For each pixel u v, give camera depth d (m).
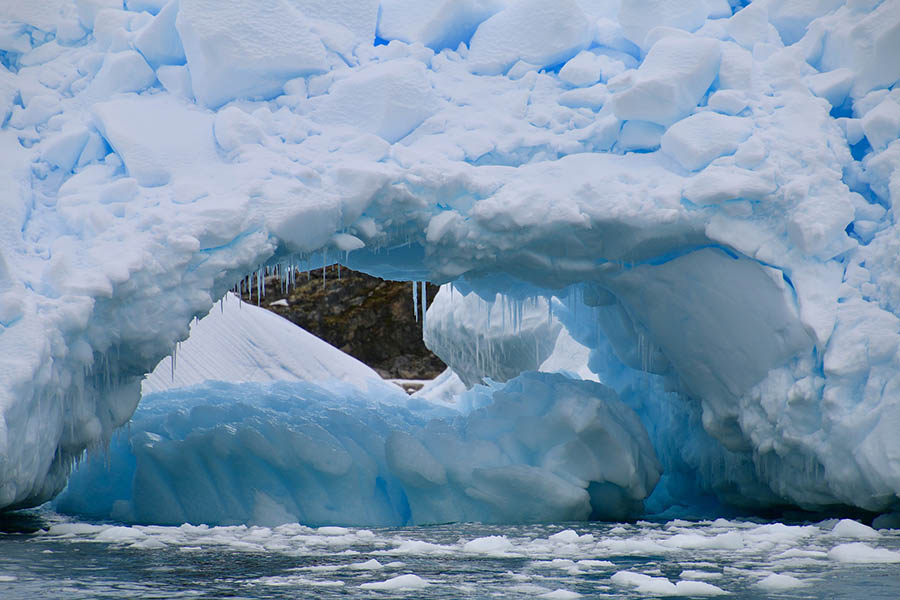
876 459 27.86
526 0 35.66
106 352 28.34
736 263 31.48
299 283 122.56
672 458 39.88
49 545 25.25
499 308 48.44
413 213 31.45
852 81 33.25
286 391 42.25
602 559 23.16
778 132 31.69
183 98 33.19
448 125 33.44
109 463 33.44
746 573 20.83
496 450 34.19
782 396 30.70
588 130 33.53
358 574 20.70
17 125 32.56
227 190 29.97
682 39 32.72
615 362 43.62
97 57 34.06
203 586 19.03
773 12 35.50
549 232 31.86
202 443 33.59
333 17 35.16
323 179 30.58
